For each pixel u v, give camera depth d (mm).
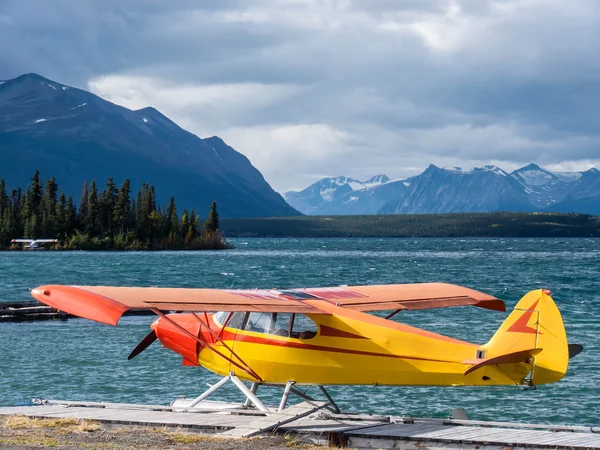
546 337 15070
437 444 14727
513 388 24797
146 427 15930
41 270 105750
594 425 20516
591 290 68500
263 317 17047
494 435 15117
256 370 17094
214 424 15750
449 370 15500
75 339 35656
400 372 15852
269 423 15742
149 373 27219
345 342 16156
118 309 13375
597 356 30375
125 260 146125
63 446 13703
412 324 39906
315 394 24297
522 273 102375
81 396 23578
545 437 14961
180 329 17328
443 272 106375
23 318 43781
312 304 16438
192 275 96875
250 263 136000
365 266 126312
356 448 14953
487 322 40719
